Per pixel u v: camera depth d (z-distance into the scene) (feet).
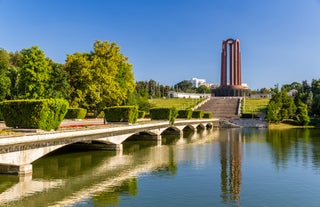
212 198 85.51
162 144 203.51
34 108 112.68
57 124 120.57
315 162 136.67
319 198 86.28
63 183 98.27
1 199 81.82
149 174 112.06
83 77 246.68
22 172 99.71
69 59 259.19
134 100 311.27
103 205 78.95
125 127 165.17
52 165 125.70
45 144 107.55
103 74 253.65
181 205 79.92
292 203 82.23
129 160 139.13
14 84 265.34
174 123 252.42
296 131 322.14
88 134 129.59
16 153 97.04
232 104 551.59
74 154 153.48
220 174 112.88
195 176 109.70
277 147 187.01
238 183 100.99
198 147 187.11
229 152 165.48
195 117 372.79
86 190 91.35
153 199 84.12
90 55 283.18
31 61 212.02
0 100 230.89
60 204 79.05
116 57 284.20
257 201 83.51
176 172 115.75
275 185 98.84
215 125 401.29
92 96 246.88
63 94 229.66
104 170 117.91
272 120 392.27
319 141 221.66
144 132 226.99
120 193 89.04
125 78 302.45
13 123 115.55
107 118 195.72
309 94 490.08
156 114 259.80
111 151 163.94
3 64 278.67
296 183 101.45
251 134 285.43
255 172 116.67
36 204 78.59
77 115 234.38
